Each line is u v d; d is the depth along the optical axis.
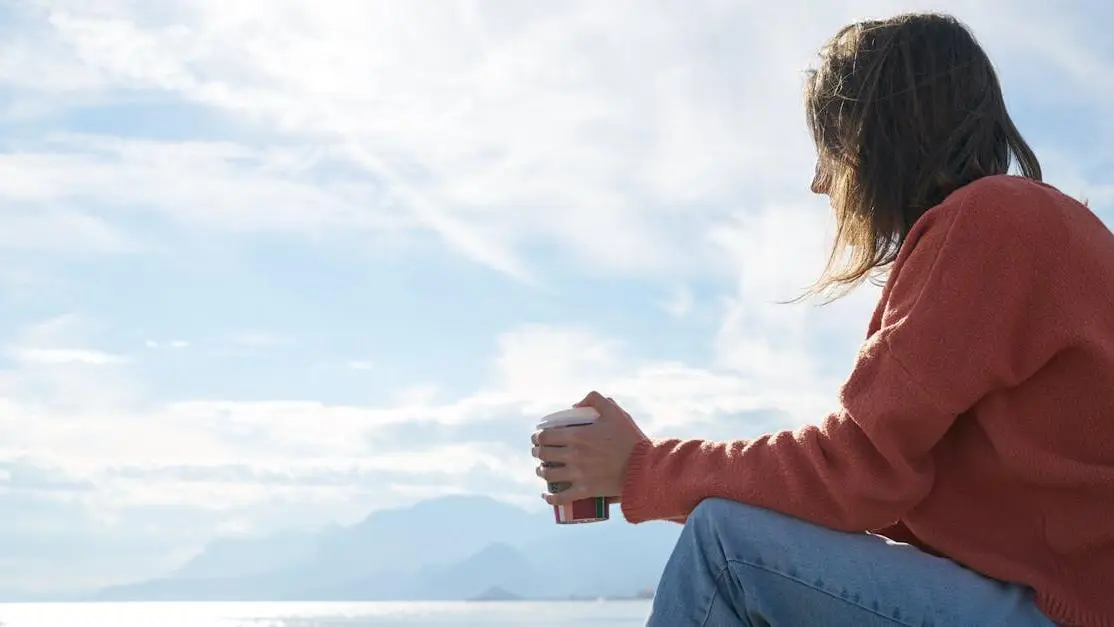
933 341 1.26
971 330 1.26
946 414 1.26
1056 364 1.26
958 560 1.31
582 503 1.54
